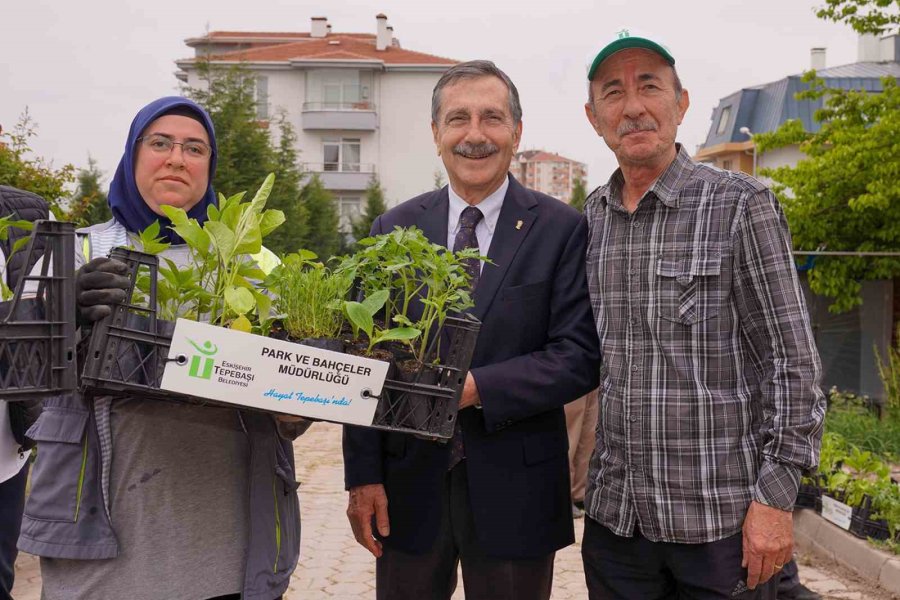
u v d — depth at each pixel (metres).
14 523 2.83
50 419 2.08
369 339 2.18
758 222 2.30
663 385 2.37
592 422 5.48
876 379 9.43
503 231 2.70
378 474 2.69
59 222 1.61
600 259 2.55
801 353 2.26
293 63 39.97
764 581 2.31
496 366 2.49
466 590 2.68
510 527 2.57
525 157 105.88
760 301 2.30
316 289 2.05
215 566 2.15
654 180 2.47
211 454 2.19
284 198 20.95
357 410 1.93
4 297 1.86
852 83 36.00
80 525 2.02
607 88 2.48
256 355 1.80
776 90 38.28
